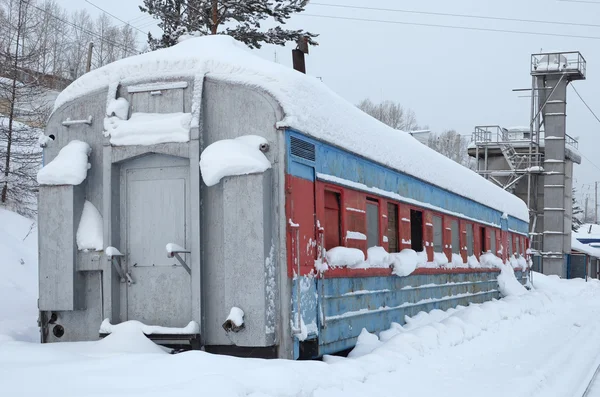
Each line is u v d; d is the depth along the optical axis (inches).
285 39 976.9
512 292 812.0
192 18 967.0
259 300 297.3
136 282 321.7
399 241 469.1
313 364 278.5
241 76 315.0
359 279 393.1
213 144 308.5
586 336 605.6
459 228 657.0
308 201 325.7
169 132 315.0
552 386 352.8
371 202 422.0
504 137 1717.5
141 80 327.3
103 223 321.7
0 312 459.5
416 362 366.0
